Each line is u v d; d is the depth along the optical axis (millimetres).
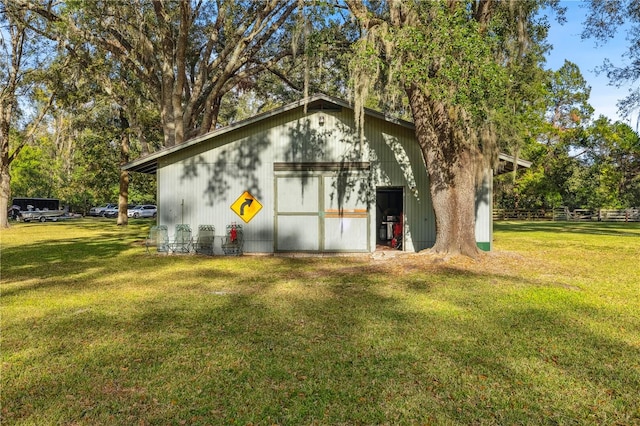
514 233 23016
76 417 3311
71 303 6996
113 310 6523
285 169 13695
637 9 16906
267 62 20641
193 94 19594
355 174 13656
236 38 18969
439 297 7270
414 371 4121
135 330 5492
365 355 4543
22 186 46719
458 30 8945
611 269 10312
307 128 13727
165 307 6699
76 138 27125
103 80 20141
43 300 7219
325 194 13672
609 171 41344
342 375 4039
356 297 7328
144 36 17969
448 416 3293
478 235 13273
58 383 3906
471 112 9156
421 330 5398
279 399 3570
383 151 13625
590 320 5871
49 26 17984
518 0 10273
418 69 9141
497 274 9516
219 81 19047
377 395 3633
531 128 39406
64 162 31828
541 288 7969
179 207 13805
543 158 40719
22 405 3506
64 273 10109
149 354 4617
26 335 5293
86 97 21062
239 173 13781
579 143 41125
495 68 9031
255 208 13734
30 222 36000
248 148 13773
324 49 12430
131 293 7785
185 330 5473
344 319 5934
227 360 4430
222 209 13789
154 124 25844
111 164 28328
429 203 13539
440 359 4422
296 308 6578
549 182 41000
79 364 4348
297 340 5039
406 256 11766
